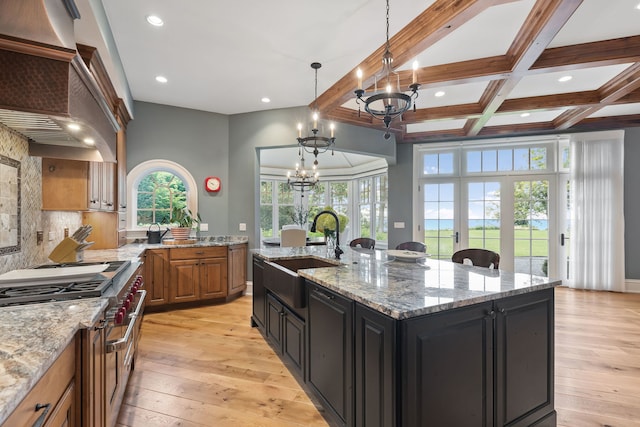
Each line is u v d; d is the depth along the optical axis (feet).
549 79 11.37
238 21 8.29
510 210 17.52
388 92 6.48
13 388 2.16
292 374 7.78
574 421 6.03
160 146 14.32
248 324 11.27
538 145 17.28
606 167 15.99
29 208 7.03
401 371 4.05
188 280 12.96
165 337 10.08
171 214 15.25
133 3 7.53
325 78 11.71
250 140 15.42
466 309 4.63
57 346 2.91
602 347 9.30
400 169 18.78
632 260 15.92
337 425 5.57
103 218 11.20
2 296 4.46
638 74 10.37
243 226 15.47
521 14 7.70
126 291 5.88
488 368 4.86
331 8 7.73
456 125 16.80
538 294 5.60
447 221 18.29
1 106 4.12
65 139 6.59
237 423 5.94
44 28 4.26
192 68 10.91
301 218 25.14
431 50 9.35
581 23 8.05
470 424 4.66
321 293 6.03
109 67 9.02
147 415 6.15
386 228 21.54
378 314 4.38
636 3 7.28
